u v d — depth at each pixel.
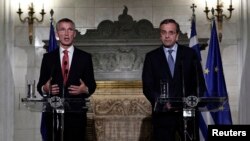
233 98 10.79
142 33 10.46
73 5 11.10
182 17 11.04
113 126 9.98
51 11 9.97
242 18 10.66
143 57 10.44
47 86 6.17
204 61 10.73
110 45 10.41
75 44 10.37
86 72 6.80
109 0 11.09
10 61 10.69
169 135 6.29
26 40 10.91
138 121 9.98
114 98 10.09
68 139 6.36
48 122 6.50
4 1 10.58
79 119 6.39
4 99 10.48
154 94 6.28
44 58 6.74
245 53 10.49
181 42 10.26
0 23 10.45
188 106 5.72
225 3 10.95
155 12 11.06
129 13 11.07
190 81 6.49
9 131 10.60
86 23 11.07
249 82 10.24
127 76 10.42
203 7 10.97
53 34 9.83
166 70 6.44
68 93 6.33
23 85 10.84
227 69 10.82
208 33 10.88
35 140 10.84
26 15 10.98
